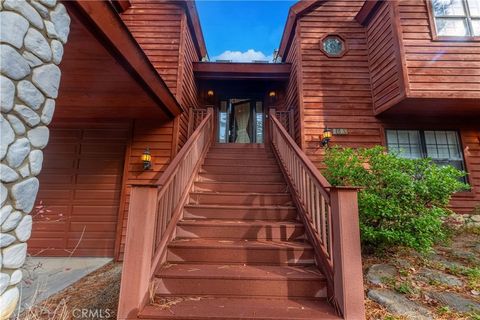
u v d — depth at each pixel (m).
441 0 4.76
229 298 2.28
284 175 4.37
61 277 3.68
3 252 1.50
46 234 4.82
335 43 5.85
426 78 4.42
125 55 2.76
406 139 5.36
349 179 3.59
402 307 2.29
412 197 3.16
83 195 4.98
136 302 1.98
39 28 1.71
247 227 3.07
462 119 5.32
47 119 1.80
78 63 2.91
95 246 4.80
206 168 4.80
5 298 1.51
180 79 5.27
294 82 6.23
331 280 2.21
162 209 2.58
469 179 5.04
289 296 2.29
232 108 9.29
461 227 4.20
